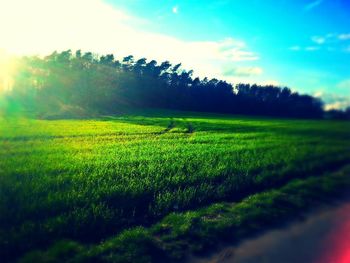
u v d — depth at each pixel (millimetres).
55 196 10359
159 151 22266
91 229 8531
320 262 7355
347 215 10398
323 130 44750
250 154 21750
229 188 12680
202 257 7539
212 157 19812
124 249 7547
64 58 118750
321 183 14016
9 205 9711
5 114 70438
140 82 122562
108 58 128750
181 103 126688
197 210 10422
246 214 10016
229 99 126500
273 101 110125
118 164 16766
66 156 19547
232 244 8227
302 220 9898
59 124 50562
